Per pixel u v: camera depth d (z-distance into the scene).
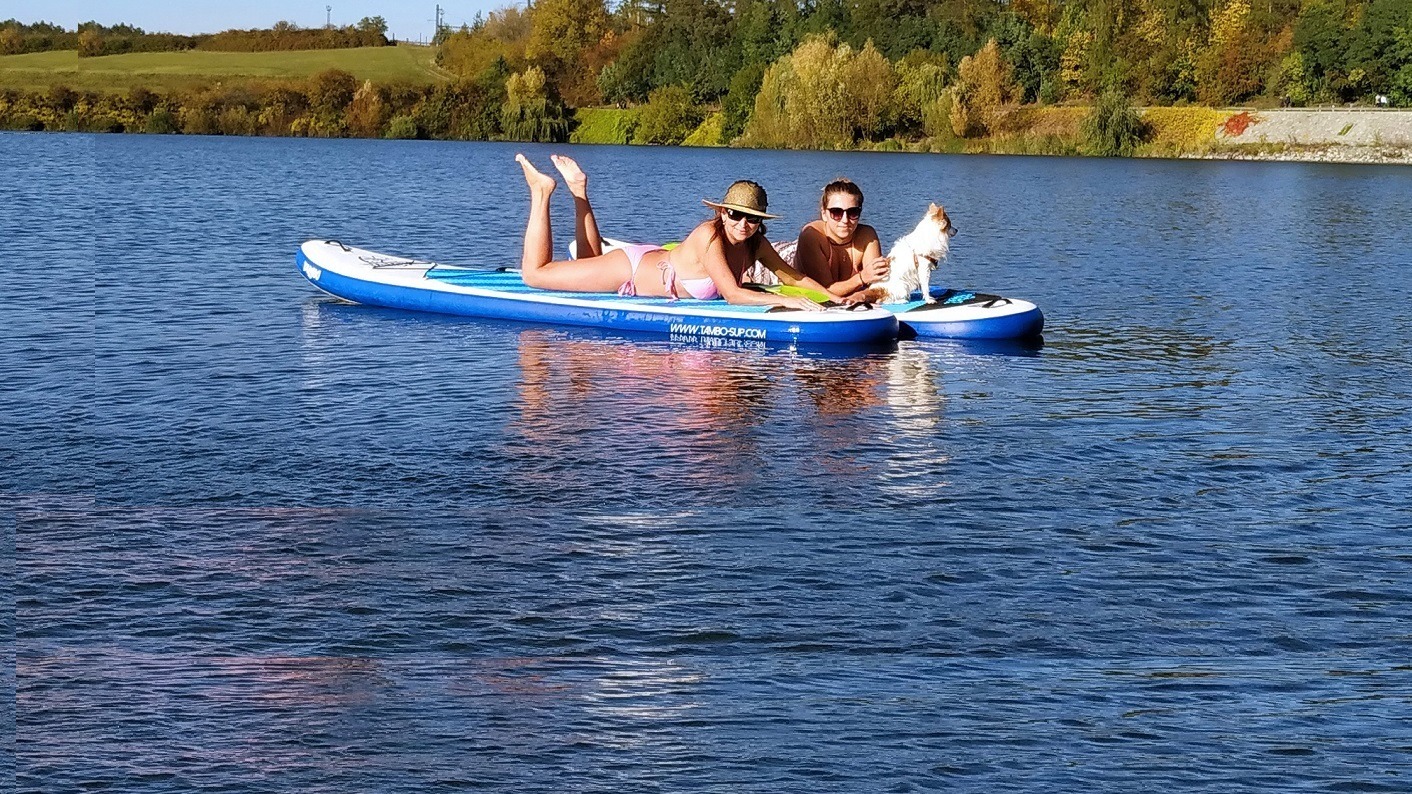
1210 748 6.70
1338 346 18.52
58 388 14.31
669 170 70.88
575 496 10.73
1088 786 6.34
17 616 8.08
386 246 30.50
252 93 117.56
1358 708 7.14
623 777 6.36
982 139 101.62
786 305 17.92
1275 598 8.72
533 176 19.39
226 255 26.80
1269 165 83.88
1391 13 95.94
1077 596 8.67
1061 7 114.94
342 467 11.45
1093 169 77.12
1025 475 11.62
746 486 11.11
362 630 7.96
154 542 9.45
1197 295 23.89
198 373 15.27
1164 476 11.66
